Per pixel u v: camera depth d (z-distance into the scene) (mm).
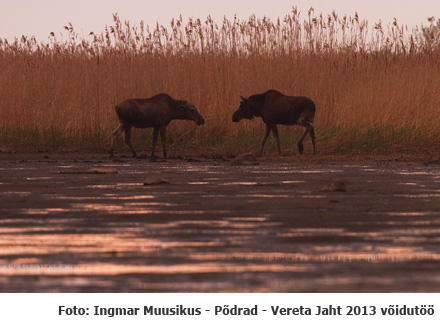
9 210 27312
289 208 27688
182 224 23734
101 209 27562
